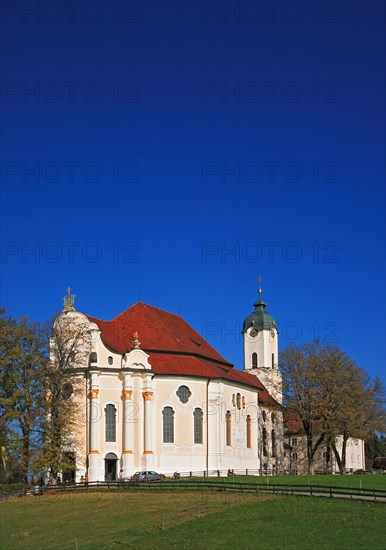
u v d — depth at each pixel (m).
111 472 108.62
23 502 88.25
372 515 65.12
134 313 126.94
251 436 130.12
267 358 162.62
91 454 106.38
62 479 105.62
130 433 109.25
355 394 127.88
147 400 110.88
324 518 65.31
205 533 63.31
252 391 133.50
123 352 113.31
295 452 172.50
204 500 77.94
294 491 78.75
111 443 108.69
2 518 80.62
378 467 188.00
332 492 74.69
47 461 96.31
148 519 71.31
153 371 112.44
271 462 140.12
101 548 62.31
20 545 67.62
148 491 87.06
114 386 110.50
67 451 105.44
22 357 99.75
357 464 186.50
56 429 98.75
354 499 72.44
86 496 87.75
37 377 99.56
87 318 111.19
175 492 84.94
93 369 108.69
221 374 122.81
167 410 113.69
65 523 74.56
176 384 115.06
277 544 58.72
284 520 65.69
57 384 100.88
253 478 104.69
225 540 60.78
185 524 67.00
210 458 115.56
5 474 103.69
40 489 94.38
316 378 127.38
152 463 109.31
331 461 145.75
